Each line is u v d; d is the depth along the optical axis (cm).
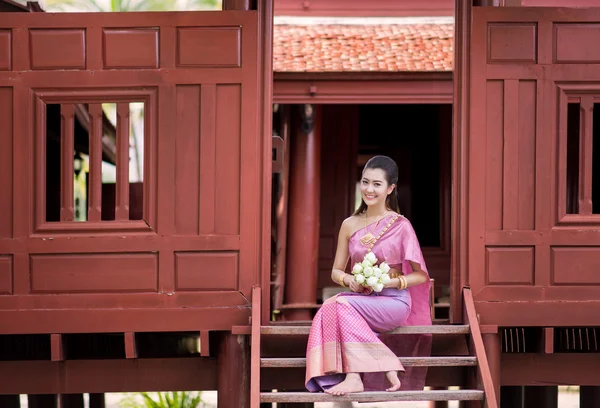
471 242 462
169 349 488
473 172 462
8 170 464
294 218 799
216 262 459
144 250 460
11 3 621
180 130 462
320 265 950
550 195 464
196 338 488
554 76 465
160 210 461
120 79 463
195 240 459
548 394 756
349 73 777
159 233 461
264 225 460
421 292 455
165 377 476
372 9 909
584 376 481
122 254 461
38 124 464
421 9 916
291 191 803
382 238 438
